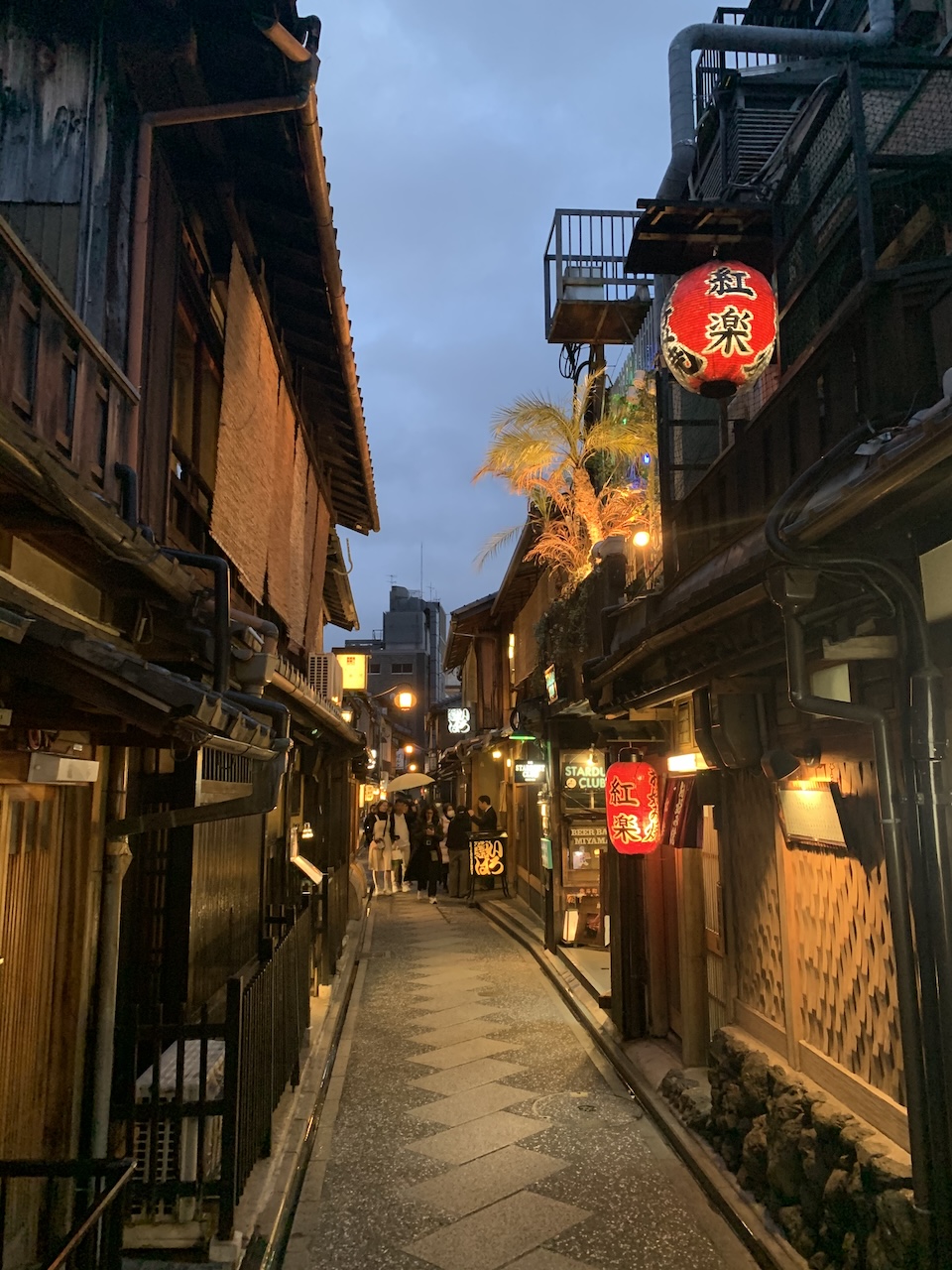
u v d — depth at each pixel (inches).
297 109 241.9
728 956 284.4
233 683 255.1
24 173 242.1
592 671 367.6
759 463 259.3
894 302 183.0
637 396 671.1
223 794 280.4
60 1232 184.5
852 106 199.2
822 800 201.9
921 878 159.2
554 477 711.1
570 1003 467.2
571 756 630.5
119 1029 211.9
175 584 205.9
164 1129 209.2
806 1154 198.2
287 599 397.4
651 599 362.9
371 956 633.0
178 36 234.2
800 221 241.6
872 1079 188.5
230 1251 189.9
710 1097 279.3
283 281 350.0
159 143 259.8
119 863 207.8
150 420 251.6
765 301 208.4
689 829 302.7
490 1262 210.8
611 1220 229.8
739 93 417.7
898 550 163.2
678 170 418.0
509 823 1056.2
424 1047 399.9
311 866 492.1
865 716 169.6
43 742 173.8
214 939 279.0
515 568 866.8
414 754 2556.6
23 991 176.2
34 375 174.4
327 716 443.2
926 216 198.1
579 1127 297.6
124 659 140.8
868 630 177.9
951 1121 152.2
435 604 3184.1
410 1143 286.4
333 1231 227.3
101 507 161.2
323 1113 314.2
